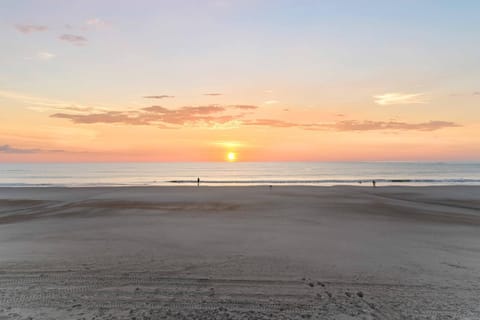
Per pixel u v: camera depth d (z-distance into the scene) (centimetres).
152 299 547
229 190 2922
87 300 542
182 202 2062
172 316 485
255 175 7294
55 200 2188
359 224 1312
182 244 959
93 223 1338
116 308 511
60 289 591
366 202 2050
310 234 1111
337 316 487
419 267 737
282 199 2219
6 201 2138
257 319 477
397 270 714
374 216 1520
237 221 1385
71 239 1031
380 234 1113
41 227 1250
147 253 852
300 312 500
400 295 569
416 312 501
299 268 724
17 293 571
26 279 645
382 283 630
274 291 586
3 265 740
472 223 1339
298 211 1680
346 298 554
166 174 7881
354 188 3094
